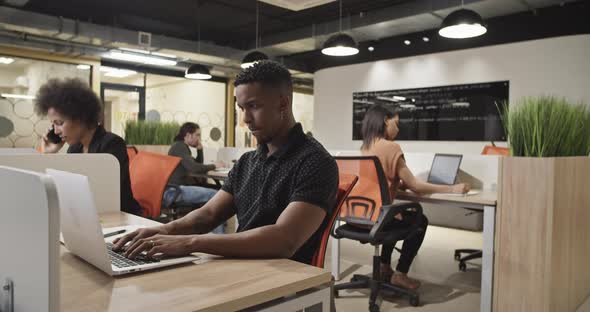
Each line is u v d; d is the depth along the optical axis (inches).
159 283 33.6
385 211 91.4
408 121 259.9
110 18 270.8
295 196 44.7
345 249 153.4
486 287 91.3
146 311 27.9
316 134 310.8
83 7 249.9
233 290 32.2
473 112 232.2
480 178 120.7
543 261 83.5
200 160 203.0
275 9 256.8
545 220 83.2
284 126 48.6
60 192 38.5
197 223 51.5
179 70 332.5
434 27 228.4
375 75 276.2
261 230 41.8
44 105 73.9
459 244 163.9
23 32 225.1
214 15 266.8
